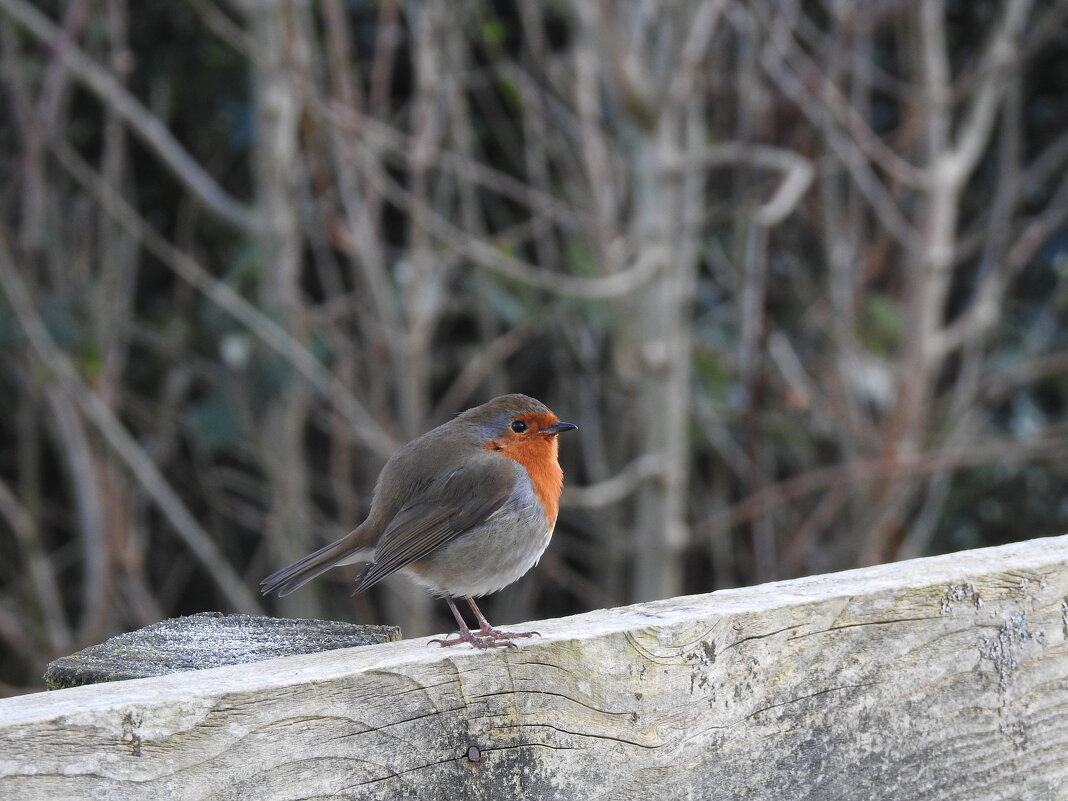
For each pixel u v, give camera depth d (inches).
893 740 165.3
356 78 499.5
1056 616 177.0
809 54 578.6
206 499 561.9
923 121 489.1
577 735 148.7
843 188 560.7
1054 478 600.7
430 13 447.2
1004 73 484.4
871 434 477.1
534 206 501.4
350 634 183.6
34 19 448.5
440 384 592.7
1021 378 531.8
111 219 479.8
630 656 151.6
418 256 455.5
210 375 490.9
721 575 564.4
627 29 459.2
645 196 436.5
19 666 543.5
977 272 610.9
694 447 569.9
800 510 570.9
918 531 512.7
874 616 164.6
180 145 563.2
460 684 143.3
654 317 442.6
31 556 486.9
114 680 161.2
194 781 129.5
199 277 432.1
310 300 579.5
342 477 487.2
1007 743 172.1
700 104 490.9
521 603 567.8
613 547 544.7
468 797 143.5
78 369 462.9
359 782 137.8
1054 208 550.3
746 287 494.9
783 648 159.8
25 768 122.3
